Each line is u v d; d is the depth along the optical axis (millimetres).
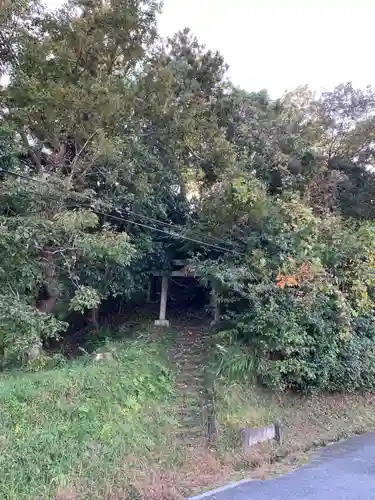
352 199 18891
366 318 16391
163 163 14648
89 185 12609
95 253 11070
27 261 10445
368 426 14391
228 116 16188
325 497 7723
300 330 13094
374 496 7797
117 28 11672
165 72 12688
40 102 10758
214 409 10703
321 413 13750
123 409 9539
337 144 19125
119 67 12500
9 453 7156
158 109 12898
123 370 10914
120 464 8156
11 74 11023
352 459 10492
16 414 7820
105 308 17453
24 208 10648
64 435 7949
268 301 12969
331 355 14023
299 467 9719
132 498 7430
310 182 16266
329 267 14719
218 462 9344
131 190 13320
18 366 10281
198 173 15781
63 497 6949
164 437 9641
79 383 9242
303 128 17078
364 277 14984
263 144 15578
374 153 19141
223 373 12422
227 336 13398
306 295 13023
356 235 15703
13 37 11148
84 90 11000
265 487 8273
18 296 10266
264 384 12875
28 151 11648
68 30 11391
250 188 13547
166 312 18000
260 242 13875
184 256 16328
